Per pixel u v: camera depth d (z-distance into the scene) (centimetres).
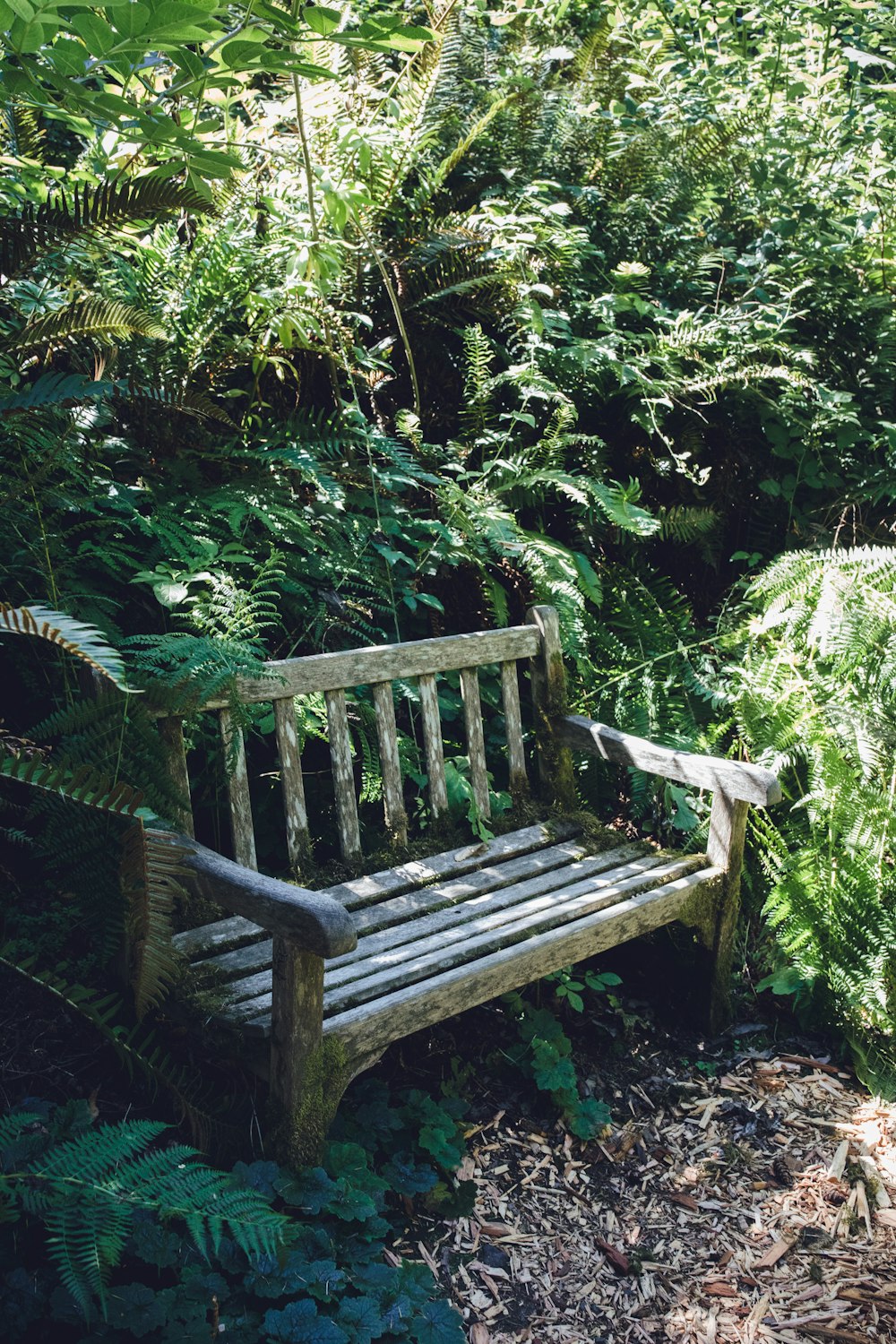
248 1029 206
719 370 380
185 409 259
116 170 270
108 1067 228
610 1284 218
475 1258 218
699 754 331
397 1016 217
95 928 223
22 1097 216
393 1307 190
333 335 326
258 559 297
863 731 305
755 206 448
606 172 418
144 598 284
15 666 267
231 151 317
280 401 338
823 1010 302
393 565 324
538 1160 246
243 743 246
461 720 351
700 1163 254
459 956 236
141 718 221
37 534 257
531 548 337
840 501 402
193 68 199
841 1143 263
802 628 345
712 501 416
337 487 296
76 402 265
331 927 188
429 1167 230
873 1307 218
